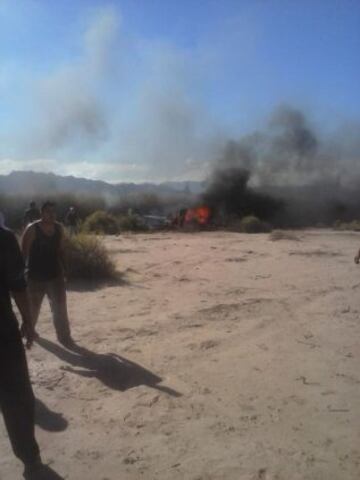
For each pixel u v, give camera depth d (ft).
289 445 14.69
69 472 13.39
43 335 25.16
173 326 27.09
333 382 19.51
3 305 12.88
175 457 14.05
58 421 16.19
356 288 38.42
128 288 37.45
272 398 17.97
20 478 13.16
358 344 24.39
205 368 20.89
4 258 13.05
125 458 14.01
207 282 40.50
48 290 23.67
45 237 23.09
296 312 30.63
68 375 20.03
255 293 36.14
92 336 25.17
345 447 14.58
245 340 24.82
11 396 12.93
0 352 12.73
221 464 13.69
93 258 40.52
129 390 18.49
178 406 17.25
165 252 61.26
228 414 16.66
